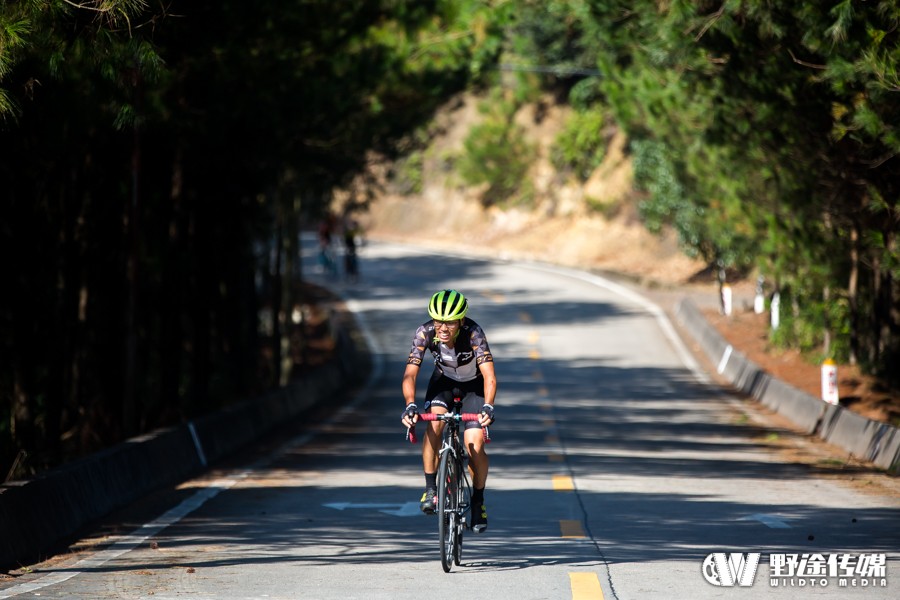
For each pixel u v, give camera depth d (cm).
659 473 5406
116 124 3562
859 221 6700
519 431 7456
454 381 3186
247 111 5900
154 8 3500
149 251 6444
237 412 6662
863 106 4666
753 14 4947
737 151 6931
